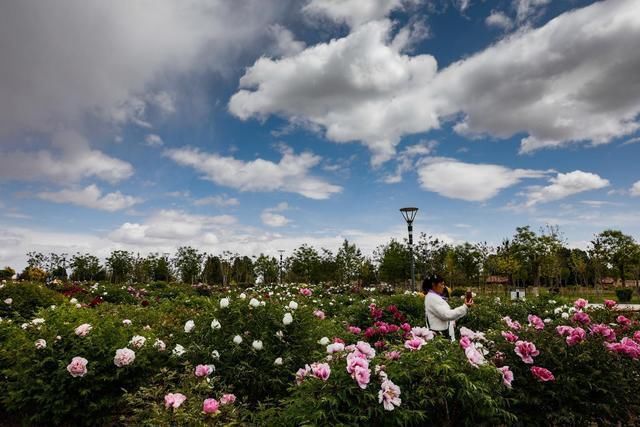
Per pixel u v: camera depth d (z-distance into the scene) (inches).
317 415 125.3
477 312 412.8
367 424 129.3
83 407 191.3
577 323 197.5
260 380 199.0
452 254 1449.3
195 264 1769.2
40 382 183.9
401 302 428.1
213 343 213.5
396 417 128.1
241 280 1987.0
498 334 192.9
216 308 229.5
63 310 239.3
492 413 135.3
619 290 1244.5
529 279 1706.4
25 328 216.4
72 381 186.4
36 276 1405.0
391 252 1331.2
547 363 168.4
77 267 1718.8
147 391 155.9
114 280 1793.8
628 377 173.5
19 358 193.9
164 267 1807.3
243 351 207.6
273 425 140.1
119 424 192.2
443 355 145.3
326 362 145.0
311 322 231.3
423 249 1269.7
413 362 143.4
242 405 165.0
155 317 328.2
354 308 430.9
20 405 187.5
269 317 222.2
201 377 167.2
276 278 1648.6
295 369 207.6
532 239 1365.7
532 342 175.9
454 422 141.0
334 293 746.8
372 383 132.3
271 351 209.3
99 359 195.0
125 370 193.8
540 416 162.4
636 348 169.5
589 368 165.5
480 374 142.7
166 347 221.3
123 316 326.3
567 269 1626.5
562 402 163.5
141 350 201.0
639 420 183.6
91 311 266.4
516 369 167.9
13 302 391.9
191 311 358.0
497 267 1439.5
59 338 198.5
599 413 164.6
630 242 1416.1
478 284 1574.8
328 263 1424.7
